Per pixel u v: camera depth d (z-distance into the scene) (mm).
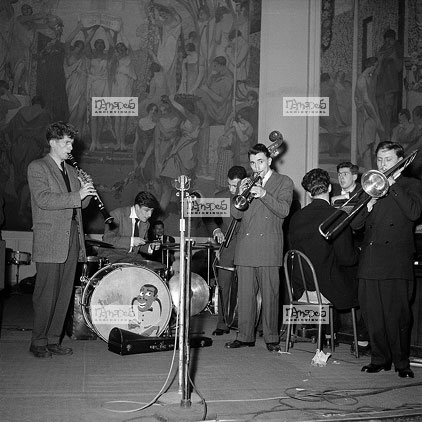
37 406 2986
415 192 3805
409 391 3430
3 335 5320
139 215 5512
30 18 10586
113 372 3812
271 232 4711
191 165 10719
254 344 4938
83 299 4746
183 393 2875
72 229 4340
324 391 3402
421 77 10477
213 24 10766
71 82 10641
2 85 10477
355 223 4016
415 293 4457
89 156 10602
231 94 10711
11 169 10430
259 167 4578
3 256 4691
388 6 10516
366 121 10500
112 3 10750
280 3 10570
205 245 6438
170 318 4938
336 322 5051
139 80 10750
